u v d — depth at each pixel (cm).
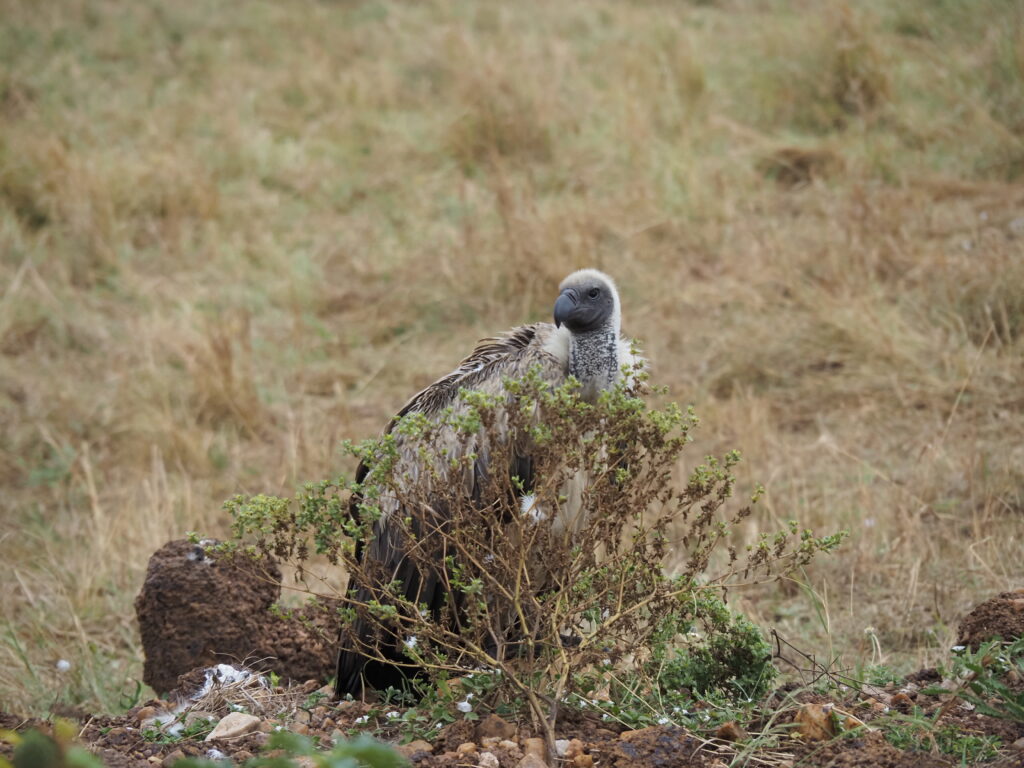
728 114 3034
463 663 974
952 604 1347
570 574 906
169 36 3809
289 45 3712
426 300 2389
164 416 1991
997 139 2642
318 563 1582
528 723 912
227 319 2320
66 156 2723
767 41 3244
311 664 1202
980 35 3038
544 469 896
